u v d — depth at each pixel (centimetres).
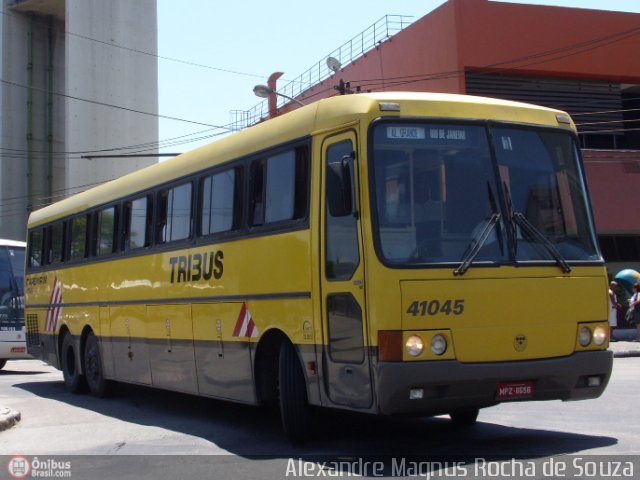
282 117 924
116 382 1419
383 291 736
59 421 1166
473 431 932
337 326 793
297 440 883
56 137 5456
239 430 1021
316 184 835
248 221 953
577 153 863
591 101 2839
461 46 2670
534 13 2727
